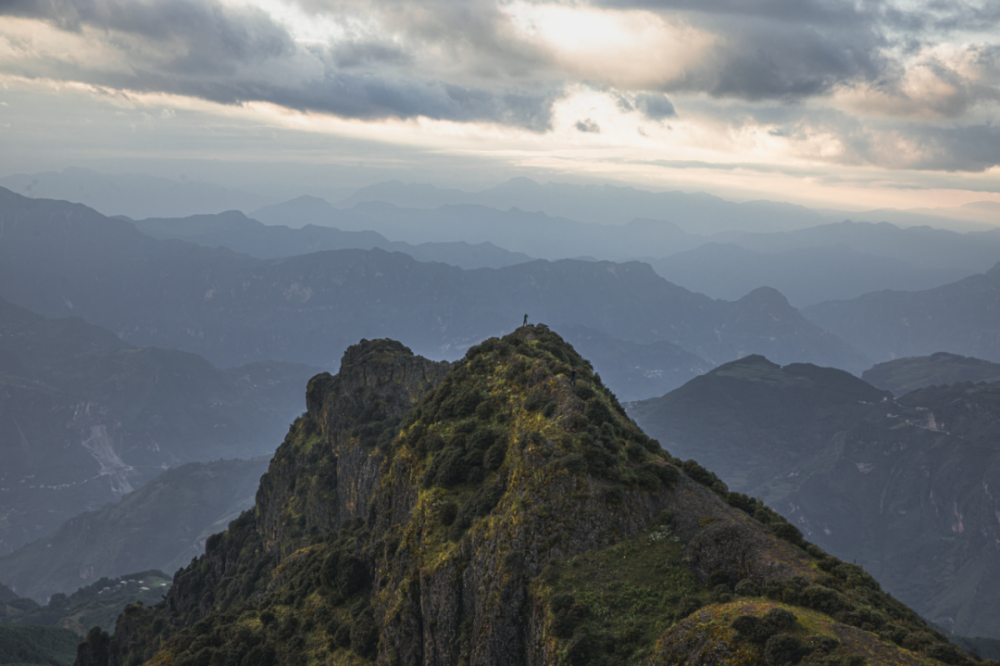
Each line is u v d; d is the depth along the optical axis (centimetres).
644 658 4953
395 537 7900
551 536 6084
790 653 4281
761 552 5588
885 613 4903
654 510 6394
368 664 7444
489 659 5866
